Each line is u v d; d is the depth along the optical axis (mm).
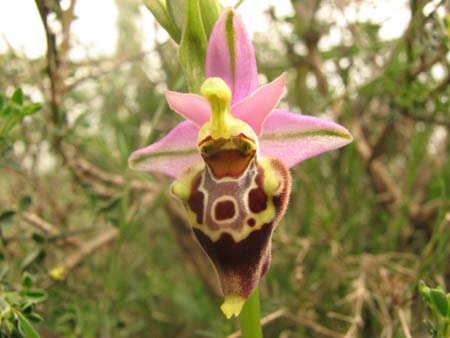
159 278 121
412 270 94
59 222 111
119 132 105
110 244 117
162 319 117
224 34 65
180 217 122
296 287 97
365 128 120
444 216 95
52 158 131
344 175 116
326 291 102
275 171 63
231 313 58
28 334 66
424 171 122
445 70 102
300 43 116
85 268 110
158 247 136
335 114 116
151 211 117
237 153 63
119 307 105
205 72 66
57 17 89
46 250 93
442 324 61
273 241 106
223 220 60
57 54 94
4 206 117
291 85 127
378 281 94
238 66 66
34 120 107
